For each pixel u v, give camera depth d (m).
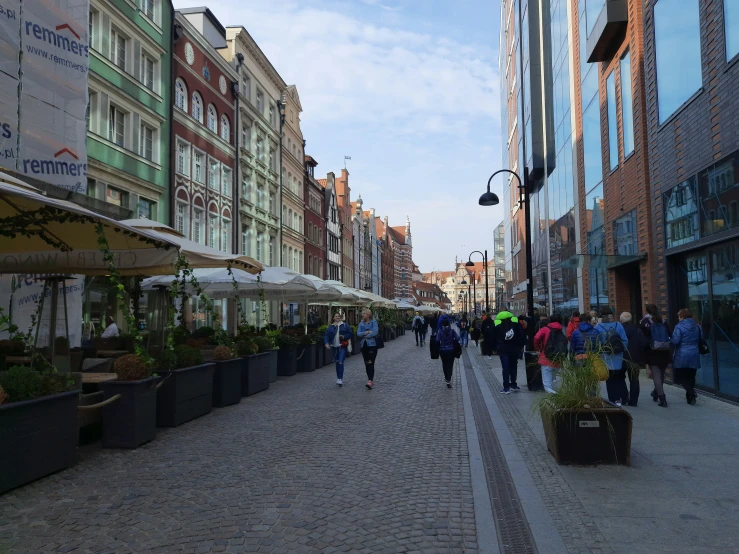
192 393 9.34
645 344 9.85
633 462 6.20
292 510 4.97
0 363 9.82
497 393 12.66
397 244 127.19
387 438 7.99
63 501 5.21
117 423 7.31
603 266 16.94
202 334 15.12
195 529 4.52
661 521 4.46
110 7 19.83
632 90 14.81
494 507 4.98
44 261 9.92
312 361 18.31
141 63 22.23
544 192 32.41
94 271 10.48
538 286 34.72
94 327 19.41
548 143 30.80
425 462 6.65
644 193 13.92
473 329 32.75
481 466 6.38
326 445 7.54
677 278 12.16
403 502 5.21
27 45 12.42
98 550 4.11
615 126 16.83
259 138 35.38
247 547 4.16
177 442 7.70
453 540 4.31
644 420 8.48
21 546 4.18
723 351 10.07
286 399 11.80
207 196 27.38
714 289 10.34
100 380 7.79
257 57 34.50
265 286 16.77
